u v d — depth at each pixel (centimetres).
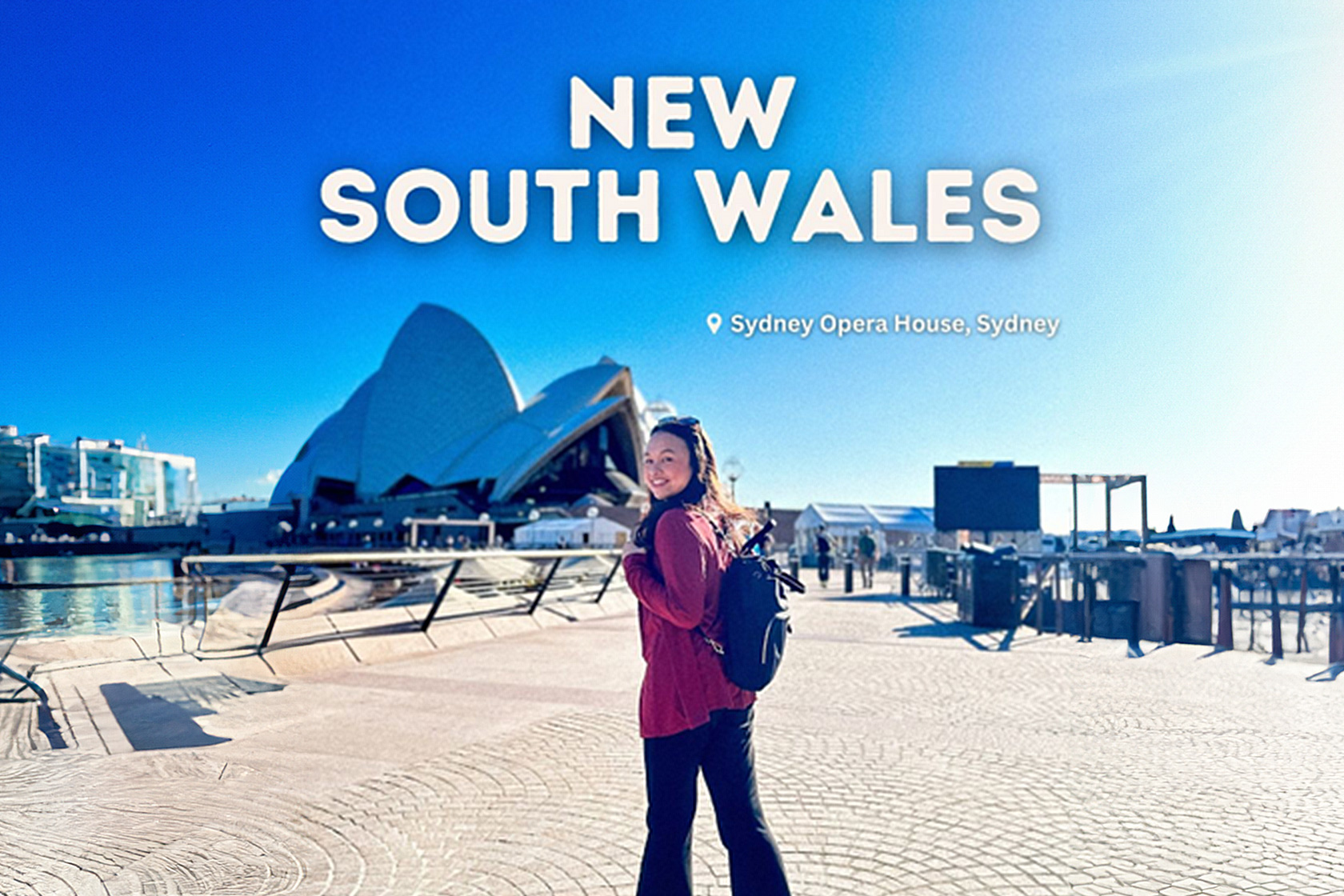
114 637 742
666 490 230
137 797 386
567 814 363
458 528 6384
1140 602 985
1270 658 830
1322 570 1203
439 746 477
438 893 284
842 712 567
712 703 219
